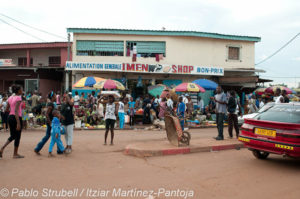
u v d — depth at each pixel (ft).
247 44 74.95
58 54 76.02
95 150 27.63
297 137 19.26
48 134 24.95
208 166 21.31
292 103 24.20
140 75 67.36
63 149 25.13
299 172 19.79
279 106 24.39
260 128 21.66
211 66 69.21
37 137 36.42
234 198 14.61
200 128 51.75
